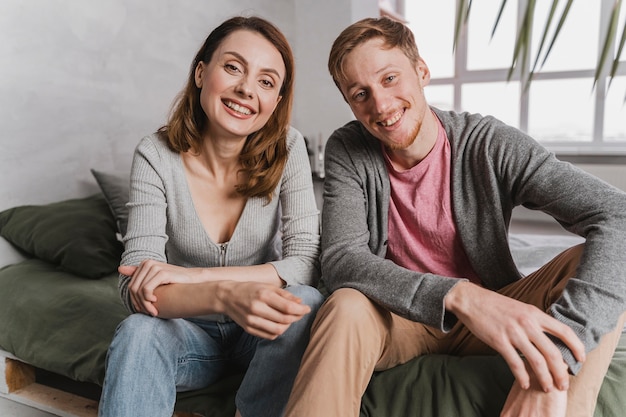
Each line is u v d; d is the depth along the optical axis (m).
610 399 0.99
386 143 1.22
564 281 1.01
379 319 1.02
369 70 1.15
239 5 3.48
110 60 2.48
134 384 1.01
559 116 4.40
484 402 1.00
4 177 2.04
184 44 2.98
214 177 1.33
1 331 1.68
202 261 1.33
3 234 1.98
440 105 4.78
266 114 1.25
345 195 1.28
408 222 1.29
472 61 4.64
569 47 4.27
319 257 1.30
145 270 1.10
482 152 1.20
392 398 1.09
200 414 1.24
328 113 4.14
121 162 2.57
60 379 1.86
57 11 2.21
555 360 0.85
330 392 0.91
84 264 1.78
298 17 4.14
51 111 2.21
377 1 4.21
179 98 1.39
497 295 0.94
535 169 1.13
